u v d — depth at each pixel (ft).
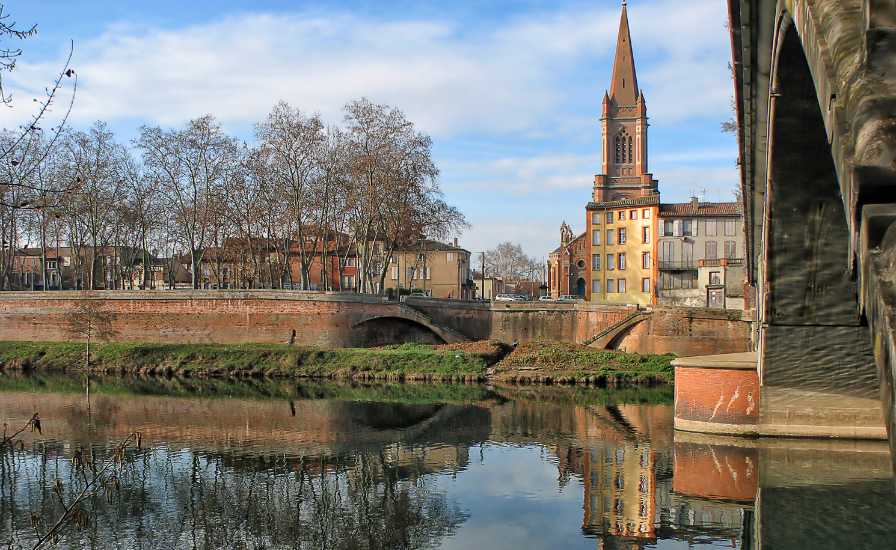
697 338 227.61
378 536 72.74
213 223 272.10
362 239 296.51
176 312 238.27
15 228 276.62
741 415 108.06
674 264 318.86
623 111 457.27
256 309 235.20
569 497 84.53
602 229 336.29
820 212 69.05
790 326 89.20
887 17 16.78
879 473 85.87
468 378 203.00
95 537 73.15
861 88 16.70
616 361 208.85
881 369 14.34
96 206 262.26
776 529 68.64
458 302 258.16
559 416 140.97
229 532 74.59
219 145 265.34
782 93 46.32
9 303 242.17
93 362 221.25
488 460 103.60
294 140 257.96
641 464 98.73
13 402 159.22
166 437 121.49
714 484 86.74
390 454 108.58
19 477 95.71
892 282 14.37
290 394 175.01
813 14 20.98
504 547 68.59
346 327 233.35
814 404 101.91
